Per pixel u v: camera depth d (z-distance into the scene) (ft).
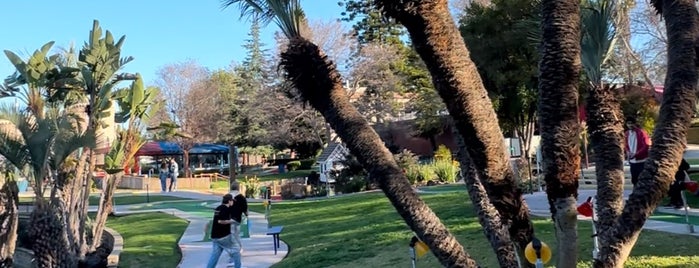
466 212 37.37
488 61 61.98
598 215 14.58
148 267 37.17
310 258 32.71
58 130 37.73
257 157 195.62
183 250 41.45
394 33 130.62
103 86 40.81
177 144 157.38
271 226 50.75
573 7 12.41
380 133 125.39
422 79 95.45
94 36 40.04
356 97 124.67
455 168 88.12
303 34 12.74
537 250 12.24
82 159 40.93
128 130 45.83
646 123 57.21
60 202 38.75
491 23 61.21
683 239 24.22
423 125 98.63
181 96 161.99
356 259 30.14
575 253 12.42
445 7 11.32
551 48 12.35
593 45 14.76
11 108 35.73
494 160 12.21
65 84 40.04
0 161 38.70
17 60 38.47
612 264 13.05
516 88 62.64
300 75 12.41
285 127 131.13
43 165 37.01
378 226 38.52
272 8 12.58
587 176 56.80
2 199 38.17
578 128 12.51
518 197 12.57
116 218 68.08
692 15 13.89
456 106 11.68
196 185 123.85
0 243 37.96
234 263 31.55
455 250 12.83
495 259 24.29
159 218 64.44
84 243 41.11
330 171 89.66
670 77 13.64
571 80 12.30
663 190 12.94
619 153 14.48
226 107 160.76
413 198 12.80
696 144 114.21
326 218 50.72
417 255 16.28
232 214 31.24
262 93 133.08
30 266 45.83
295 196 88.58
